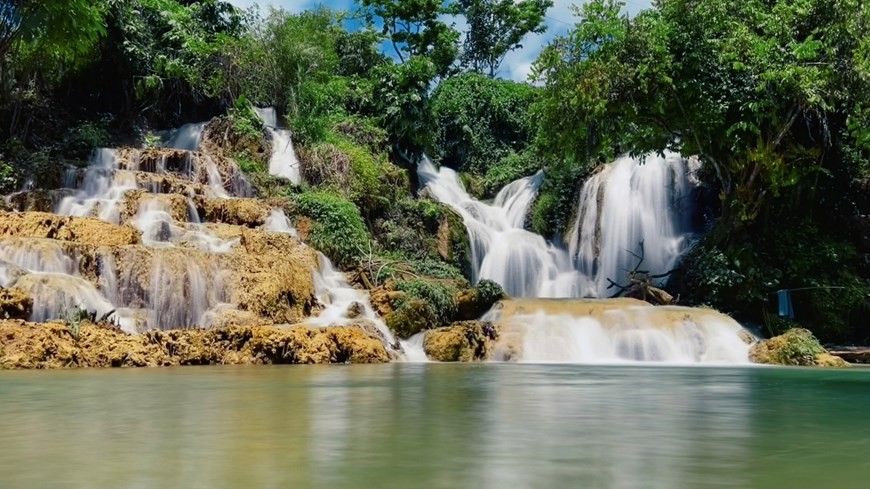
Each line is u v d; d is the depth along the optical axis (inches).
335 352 498.6
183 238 652.1
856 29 732.0
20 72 911.7
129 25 1007.0
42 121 931.3
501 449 101.0
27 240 514.3
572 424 133.3
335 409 160.1
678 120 818.2
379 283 764.0
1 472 81.3
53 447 101.2
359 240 821.2
